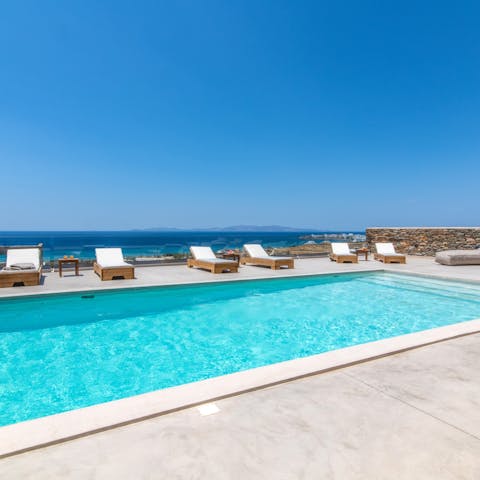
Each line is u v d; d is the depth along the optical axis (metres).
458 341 3.89
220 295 8.33
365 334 5.62
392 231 17.72
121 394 3.64
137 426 2.12
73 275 9.66
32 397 3.56
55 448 1.90
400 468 1.75
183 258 12.73
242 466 1.75
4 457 1.81
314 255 15.88
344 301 7.86
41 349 4.84
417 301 7.89
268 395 2.55
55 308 6.86
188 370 4.23
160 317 6.45
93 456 1.83
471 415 2.29
